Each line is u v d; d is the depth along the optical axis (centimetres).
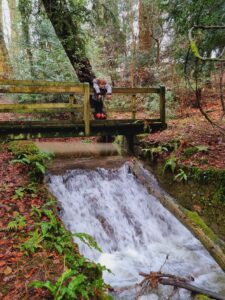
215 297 357
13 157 625
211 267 495
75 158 808
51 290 280
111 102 1344
